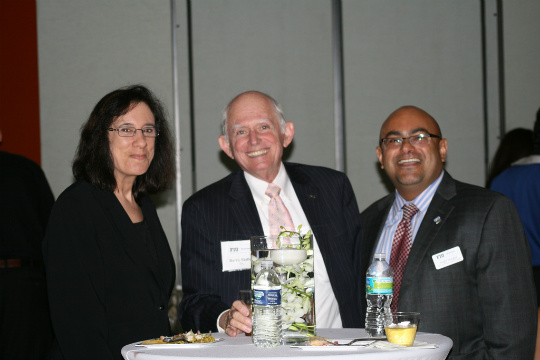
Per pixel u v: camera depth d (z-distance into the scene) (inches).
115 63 211.8
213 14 212.2
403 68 212.4
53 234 87.7
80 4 212.5
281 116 110.0
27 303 131.2
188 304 101.7
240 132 106.2
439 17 212.4
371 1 213.0
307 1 212.7
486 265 98.3
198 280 103.7
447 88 211.8
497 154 161.0
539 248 141.6
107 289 89.8
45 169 210.7
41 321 134.0
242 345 75.0
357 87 212.1
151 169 106.0
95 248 89.2
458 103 211.5
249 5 212.4
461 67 211.9
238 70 211.9
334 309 104.8
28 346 131.2
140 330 91.1
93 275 87.7
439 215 104.0
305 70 212.2
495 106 211.5
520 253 98.8
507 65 211.3
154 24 211.9
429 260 101.4
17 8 210.4
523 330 95.8
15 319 129.6
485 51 211.8
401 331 72.7
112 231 92.4
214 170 210.1
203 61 211.6
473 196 103.7
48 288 86.0
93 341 84.6
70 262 86.4
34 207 135.0
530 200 143.6
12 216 130.9
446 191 106.8
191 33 211.9
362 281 111.5
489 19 211.9
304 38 212.5
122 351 73.0
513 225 99.9
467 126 211.2
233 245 103.7
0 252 128.8
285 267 76.9
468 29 212.1
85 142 96.0
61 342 84.0
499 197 101.9
